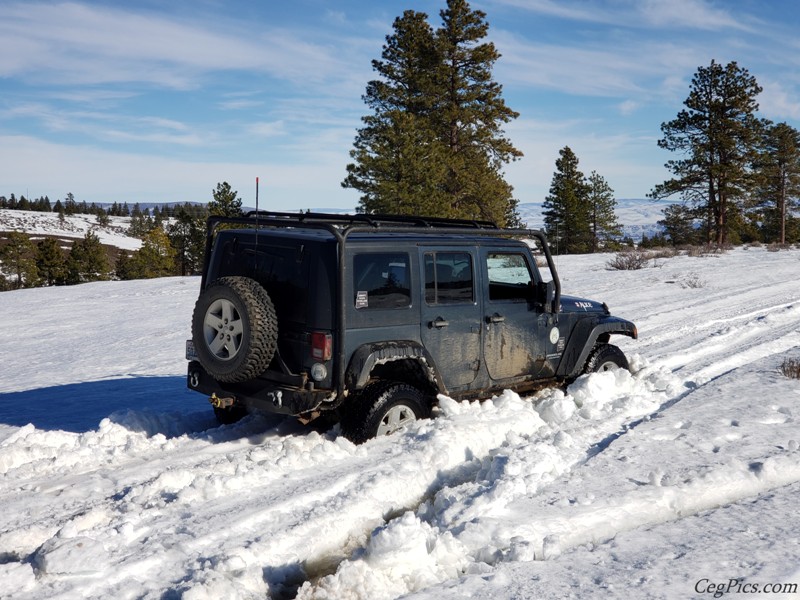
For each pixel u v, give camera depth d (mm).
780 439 5191
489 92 46688
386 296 5719
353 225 5566
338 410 5875
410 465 4930
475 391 6508
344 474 4785
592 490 4340
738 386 6836
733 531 3711
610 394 6844
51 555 3480
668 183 56500
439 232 6105
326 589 3334
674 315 14039
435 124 46469
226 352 5508
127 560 3586
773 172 67750
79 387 9211
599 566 3387
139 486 4652
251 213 6398
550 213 71688
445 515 4043
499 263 6668
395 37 46750
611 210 73438
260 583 3467
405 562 3465
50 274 84312
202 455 5570
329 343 5352
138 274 83438
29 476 5188
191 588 3193
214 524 4027
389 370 6176
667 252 34875
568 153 70688
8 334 16297
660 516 4094
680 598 3023
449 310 6152
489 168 46438
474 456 5344
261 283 5777
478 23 46156
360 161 41250
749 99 53625
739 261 29078
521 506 4121
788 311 13195
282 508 4273
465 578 3328
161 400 8188
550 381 7250
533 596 3119
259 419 6512
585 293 19094
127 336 14859
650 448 5082
